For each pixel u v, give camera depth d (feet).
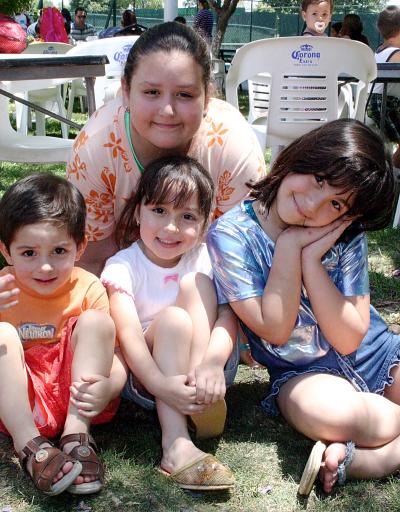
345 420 5.81
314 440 6.14
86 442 5.73
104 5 126.31
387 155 6.27
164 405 6.15
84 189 7.76
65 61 10.27
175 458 5.85
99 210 7.93
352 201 6.13
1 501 5.46
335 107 13.14
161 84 6.70
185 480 5.67
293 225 6.53
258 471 6.00
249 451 6.31
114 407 6.59
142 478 5.78
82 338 6.05
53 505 5.42
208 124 7.47
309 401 6.02
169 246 6.78
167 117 6.77
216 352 6.24
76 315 6.56
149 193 6.72
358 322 6.40
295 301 6.36
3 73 10.02
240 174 7.62
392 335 6.88
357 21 26.58
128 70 7.00
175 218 6.74
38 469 5.41
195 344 6.38
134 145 7.32
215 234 6.66
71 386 5.93
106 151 7.45
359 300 6.59
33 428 5.76
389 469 5.94
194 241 6.89
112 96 13.07
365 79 13.20
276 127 13.33
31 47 21.67
